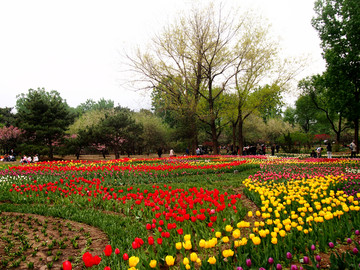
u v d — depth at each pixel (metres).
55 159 35.56
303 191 6.93
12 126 43.78
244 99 30.81
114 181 11.19
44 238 5.20
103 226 5.62
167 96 31.19
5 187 9.59
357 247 3.39
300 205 5.88
